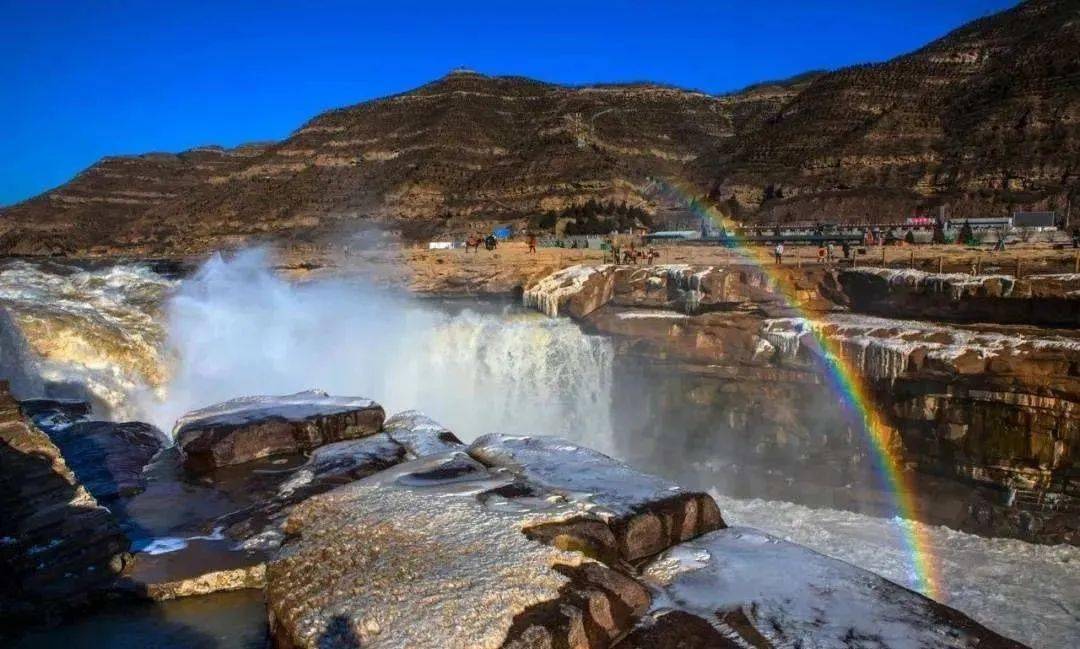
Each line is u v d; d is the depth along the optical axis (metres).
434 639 5.90
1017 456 19.75
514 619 6.13
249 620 7.19
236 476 10.55
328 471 10.25
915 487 21.36
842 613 6.59
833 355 22.70
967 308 23.16
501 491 8.59
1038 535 19.25
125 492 9.91
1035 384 19.45
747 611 6.61
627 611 6.57
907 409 21.41
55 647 6.72
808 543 19.28
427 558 7.00
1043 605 15.98
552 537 7.32
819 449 22.95
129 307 23.61
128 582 7.52
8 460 7.34
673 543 8.05
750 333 24.48
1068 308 21.31
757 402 23.98
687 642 6.20
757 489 23.67
